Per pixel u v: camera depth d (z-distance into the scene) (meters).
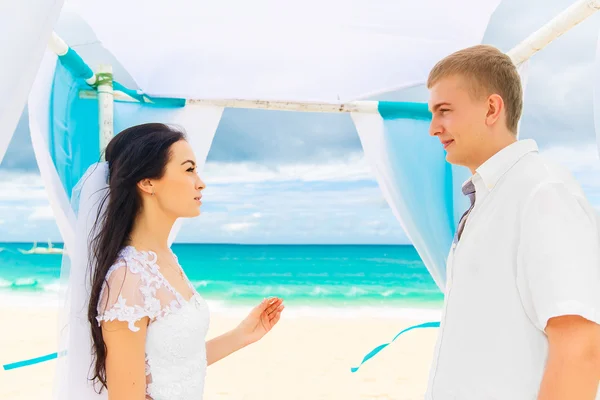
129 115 3.64
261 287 23.97
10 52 1.44
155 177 1.69
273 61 3.57
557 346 1.12
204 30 3.26
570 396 1.08
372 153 3.95
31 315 17.00
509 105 1.51
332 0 2.98
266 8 3.06
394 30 3.27
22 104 1.48
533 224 1.23
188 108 3.73
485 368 1.37
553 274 1.14
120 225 1.65
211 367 9.39
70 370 1.76
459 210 3.93
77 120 3.23
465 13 3.05
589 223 1.22
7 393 7.22
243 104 3.79
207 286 24.20
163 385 1.56
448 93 1.55
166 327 1.58
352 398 7.64
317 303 21.28
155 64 3.52
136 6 2.97
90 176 1.80
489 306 1.38
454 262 1.51
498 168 1.45
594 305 1.10
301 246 29.62
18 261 25.75
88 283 1.75
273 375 9.00
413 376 8.80
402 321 17.75
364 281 24.28
